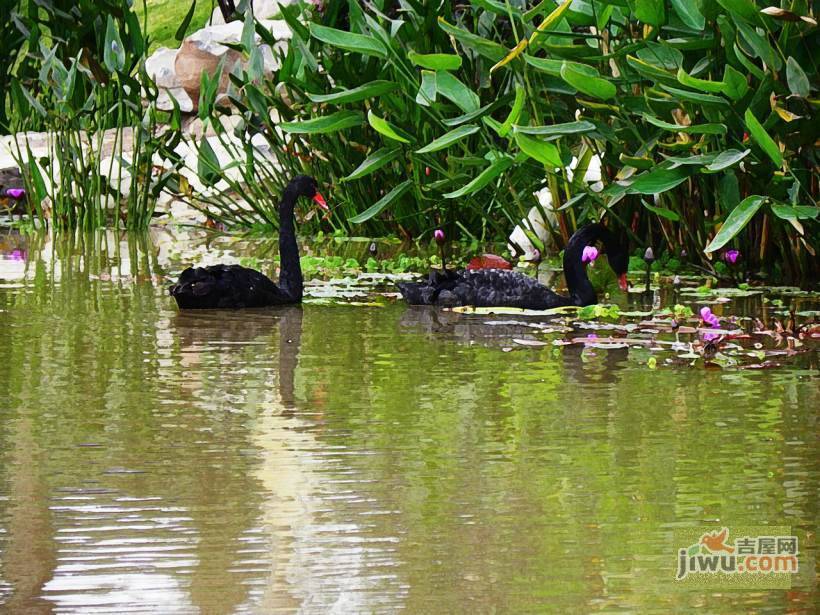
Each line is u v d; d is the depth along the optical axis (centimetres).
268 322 949
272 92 1441
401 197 1443
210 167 1533
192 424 667
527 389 743
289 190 1038
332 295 1071
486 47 1117
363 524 524
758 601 460
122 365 803
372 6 1274
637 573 480
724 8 988
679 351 846
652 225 1272
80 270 1216
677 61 1041
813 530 521
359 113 1213
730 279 1127
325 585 467
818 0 996
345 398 721
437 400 717
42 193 1581
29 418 678
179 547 500
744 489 568
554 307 991
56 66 1583
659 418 679
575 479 580
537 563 488
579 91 1127
